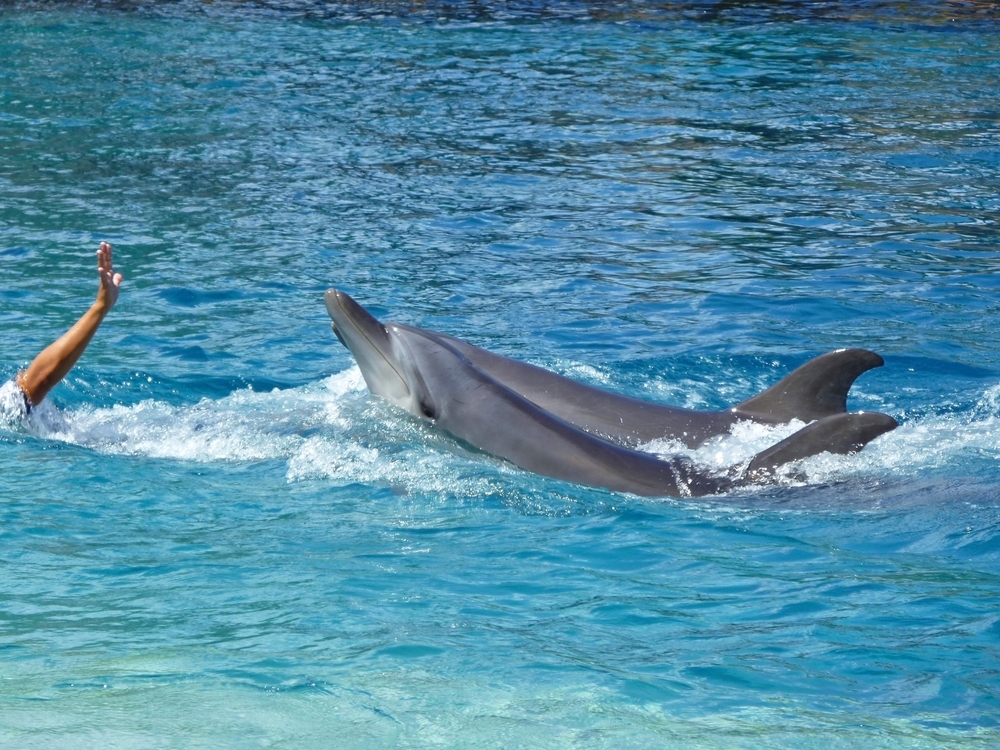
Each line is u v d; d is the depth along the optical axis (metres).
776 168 46.00
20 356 25.06
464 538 16.14
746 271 33.69
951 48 69.88
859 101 57.28
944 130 51.84
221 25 76.12
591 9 82.81
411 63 65.75
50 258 33.31
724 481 18.78
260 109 54.81
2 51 67.00
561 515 17.25
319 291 31.23
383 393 22.20
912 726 10.14
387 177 44.16
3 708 9.69
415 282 32.31
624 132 51.56
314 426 21.22
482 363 23.50
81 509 17.08
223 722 9.52
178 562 14.88
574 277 33.03
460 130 51.72
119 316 28.53
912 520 16.88
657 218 39.44
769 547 15.89
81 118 52.41
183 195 40.94
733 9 82.69
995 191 42.69
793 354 27.08
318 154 47.25
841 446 19.05
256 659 11.46
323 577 14.35
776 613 13.36
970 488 18.20
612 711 10.24
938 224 38.59
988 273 33.44
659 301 31.00
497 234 37.34
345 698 10.30
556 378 23.06
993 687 11.28
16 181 42.28
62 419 21.36
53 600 13.43
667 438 21.33
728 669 11.59
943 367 26.22
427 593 13.87
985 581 14.49
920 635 12.68
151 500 17.64
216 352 26.28
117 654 11.59
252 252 34.62
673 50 69.44
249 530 16.36
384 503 17.75
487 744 9.27
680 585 14.34
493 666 11.43
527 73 63.50
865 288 32.06
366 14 80.75
